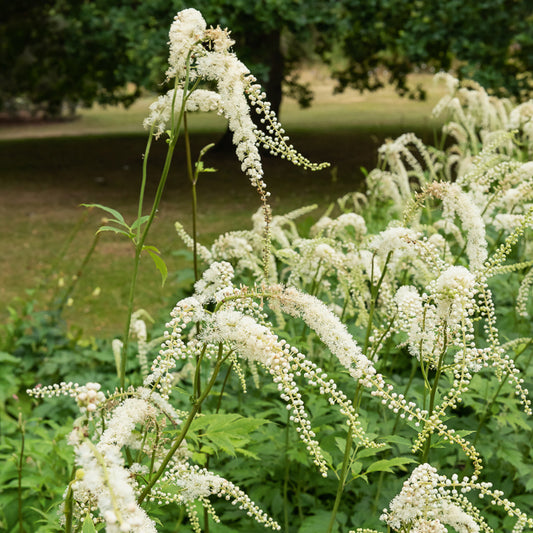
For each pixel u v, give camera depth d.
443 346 2.38
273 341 1.78
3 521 3.18
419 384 3.46
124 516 1.35
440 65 16.56
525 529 3.08
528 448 3.62
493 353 2.33
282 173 17.19
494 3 13.76
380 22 16.38
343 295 3.72
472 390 3.49
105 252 10.79
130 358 5.30
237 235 3.67
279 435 3.36
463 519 1.88
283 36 20.23
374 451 2.49
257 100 2.38
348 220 3.78
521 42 14.16
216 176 17.09
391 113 30.56
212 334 1.86
